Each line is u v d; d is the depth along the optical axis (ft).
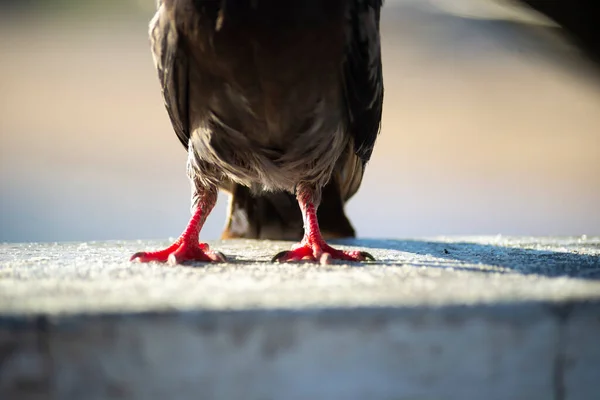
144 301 4.59
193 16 5.04
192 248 5.16
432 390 4.58
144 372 4.54
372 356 4.57
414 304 4.57
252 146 5.23
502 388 4.58
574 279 4.81
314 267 5.01
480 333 4.58
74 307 4.56
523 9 15.94
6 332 4.53
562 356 4.59
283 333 4.55
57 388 4.54
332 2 5.06
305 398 4.56
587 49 14.57
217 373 4.55
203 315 4.54
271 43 5.04
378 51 5.27
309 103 5.15
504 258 5.16
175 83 5.18
